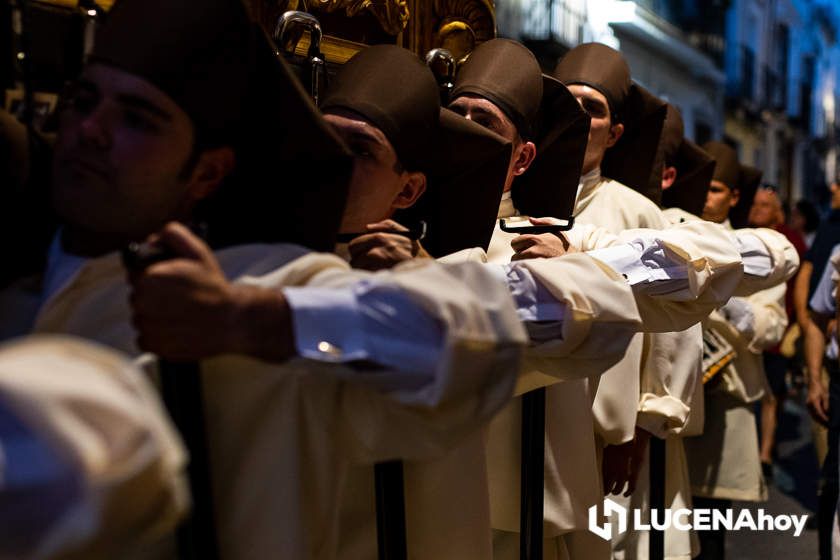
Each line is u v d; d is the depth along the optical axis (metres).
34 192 1.57
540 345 1.81
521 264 1.84
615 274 1.86
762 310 4.36
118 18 1.41
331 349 1.31
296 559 1.45
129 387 0.99
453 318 1.29
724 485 4.38
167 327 1.27
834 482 3.70
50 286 1.47
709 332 4.17
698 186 4.35
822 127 28.11
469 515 2.01
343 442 1.52
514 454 2.56
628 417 3.06
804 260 5.60
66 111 1.44
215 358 1.44
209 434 1.45
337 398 1.49
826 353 3.75
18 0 1.61
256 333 1.29
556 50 10.45
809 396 4.29
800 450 6.96
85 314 1.41
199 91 1.41
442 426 1.39
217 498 1.45
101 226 1.43
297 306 1.30
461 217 2.25
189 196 1.48
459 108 2.59
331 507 1.53
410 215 2.24
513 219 2.34
